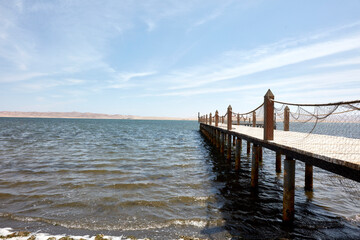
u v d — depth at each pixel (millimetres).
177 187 8250
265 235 4922
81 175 9750
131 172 10422
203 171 10883
